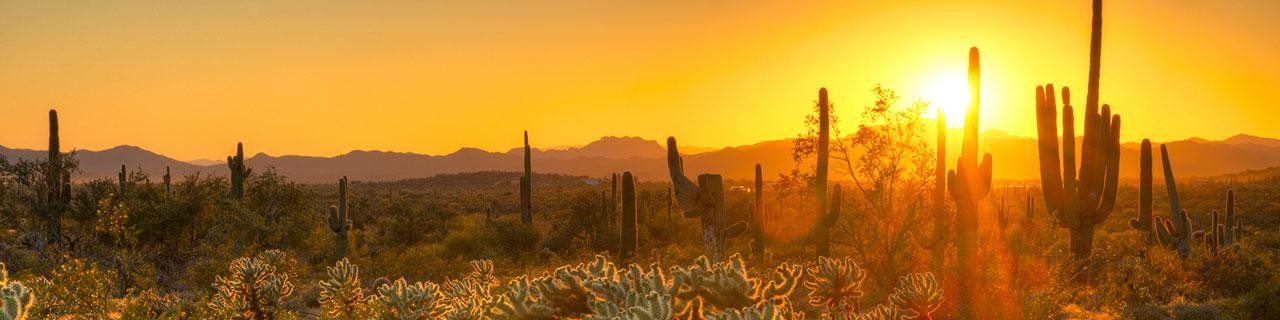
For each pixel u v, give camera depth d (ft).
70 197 95.09
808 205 68.23
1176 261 62.69
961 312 38.83
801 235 69.00
